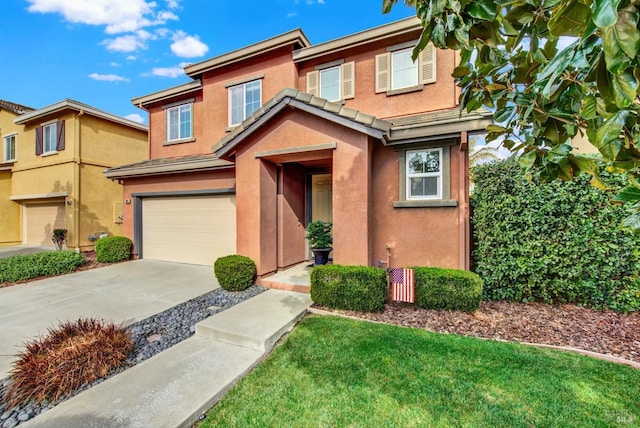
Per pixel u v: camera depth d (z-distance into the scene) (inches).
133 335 199.9
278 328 195.9
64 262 384.8
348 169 266.8
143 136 670.5
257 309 234.5
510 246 249.8
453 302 225.9
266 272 317.1
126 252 457.1
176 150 491.2
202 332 199.0
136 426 116.1
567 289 239.5
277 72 401.1
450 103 312.7
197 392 136.6
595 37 59.5
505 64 97.1
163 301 271.3
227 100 439.8
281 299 262.1
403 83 335.9
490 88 99.7
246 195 312.7
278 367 158.7
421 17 83.8
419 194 285.0
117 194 610.9
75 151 546.0
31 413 124.5
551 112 84.1
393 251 289.1
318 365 158.4
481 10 70.7
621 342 181.0
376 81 346.6
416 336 187.8
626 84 54.9
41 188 598.9
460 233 264.5
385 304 248.7
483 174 260.1
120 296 286.7
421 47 84.3
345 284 234.8
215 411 128.1
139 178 467.5
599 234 227.3
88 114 558.6
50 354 146.0
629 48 47.5
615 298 229.1
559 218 237.1
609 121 63.0
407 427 115.2
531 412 121.0
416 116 312.5
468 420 117.6
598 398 128.8
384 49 345.4
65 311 247.4
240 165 315.6
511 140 115.6
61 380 135.6
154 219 461.4
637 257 219.5
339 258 269.4
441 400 128.9
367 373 149.5
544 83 78.5
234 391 140.4
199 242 424.2
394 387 138.3
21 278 343.9
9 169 647.1
